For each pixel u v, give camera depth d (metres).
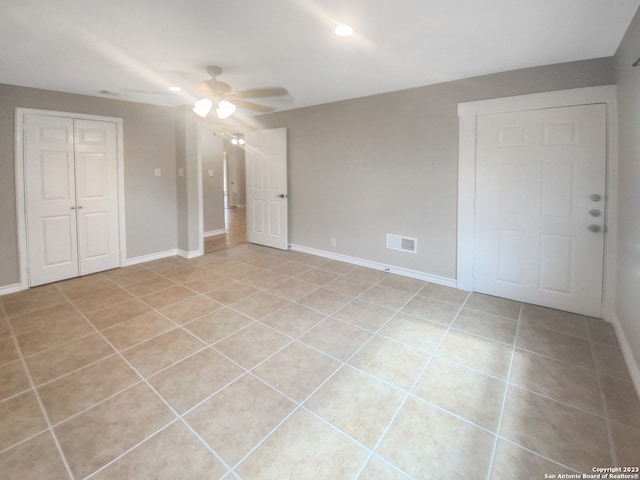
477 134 3.17
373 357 2.23
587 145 2.68
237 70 2.92
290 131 4.81
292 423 1.65
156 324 2.70
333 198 4.46
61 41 2.30
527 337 2.48
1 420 1.66
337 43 2.36
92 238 4.00
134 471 1.38
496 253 3.22
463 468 1.40
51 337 2.49
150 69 2.88
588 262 2.77
